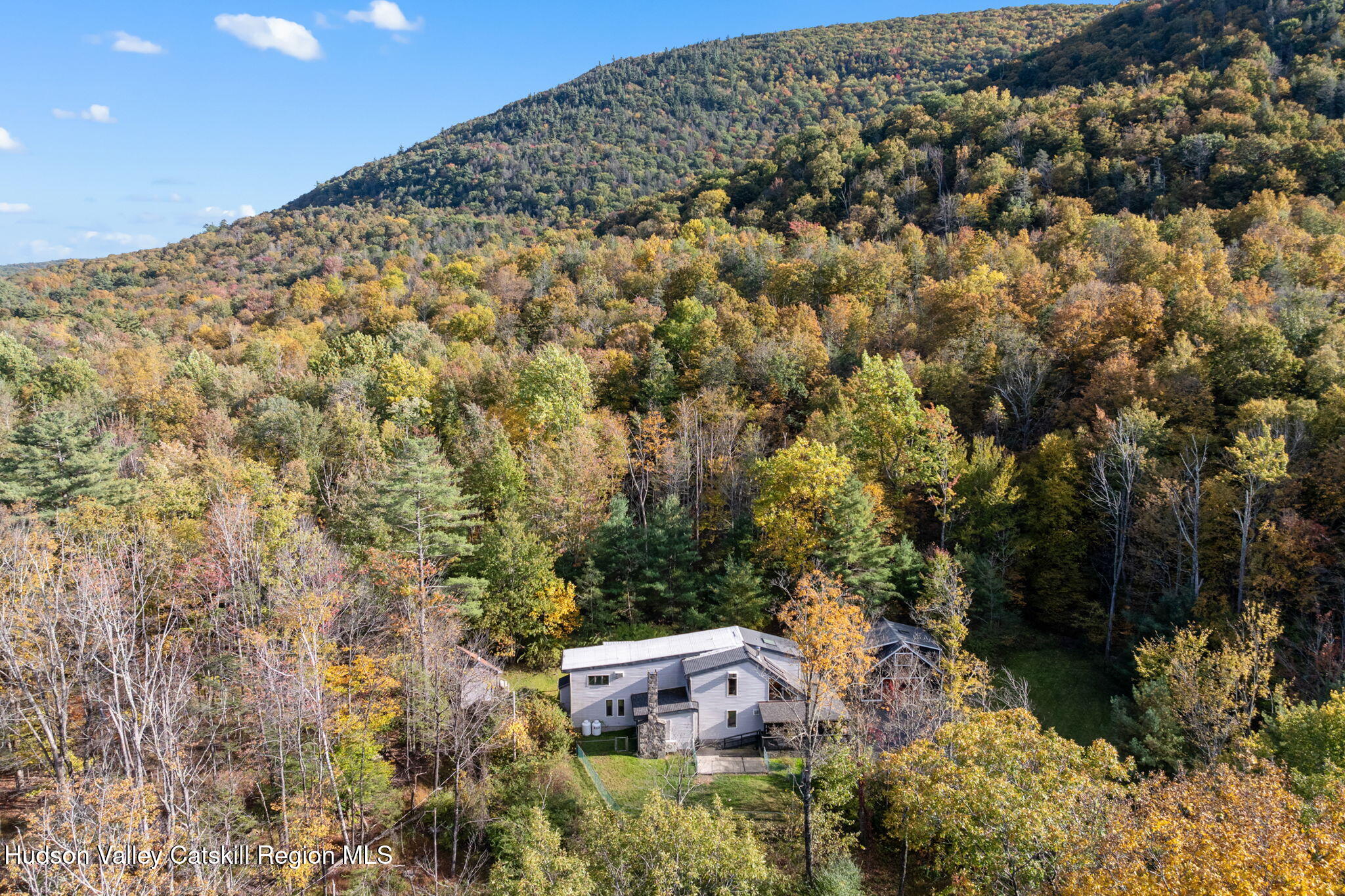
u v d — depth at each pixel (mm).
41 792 24938
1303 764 28500
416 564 42406
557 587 49781
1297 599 39531
